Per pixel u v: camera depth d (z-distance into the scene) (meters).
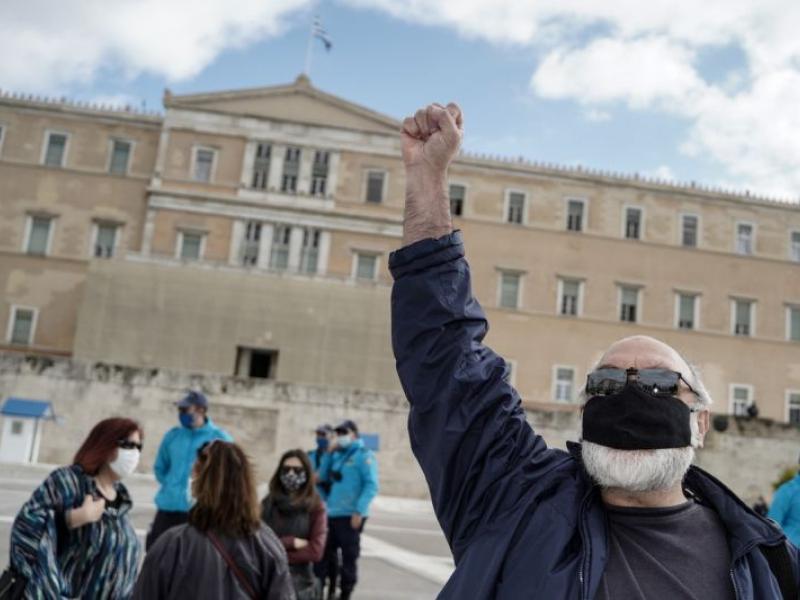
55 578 4.16
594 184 52.62
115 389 36.41
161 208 48.53
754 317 52.47
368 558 14.90
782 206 53.94
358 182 50.41
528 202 51.91
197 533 3.85
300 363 45.94
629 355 2.52
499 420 2.59
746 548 2.28
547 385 49.66
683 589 2.20
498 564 2.31
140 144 49.94
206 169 49.69
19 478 26.33
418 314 2.65
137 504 21.23
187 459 7.96
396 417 38.06
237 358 47.59
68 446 35.72
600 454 2.34
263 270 46.78
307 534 6.56
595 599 2.16
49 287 47.75
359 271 49.75
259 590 3.91
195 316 45.69
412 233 2.75
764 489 39.91
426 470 2.64
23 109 49.44
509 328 50.09
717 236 53.16
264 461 36.97
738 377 51.41
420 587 11.80
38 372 36.09
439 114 2.81
